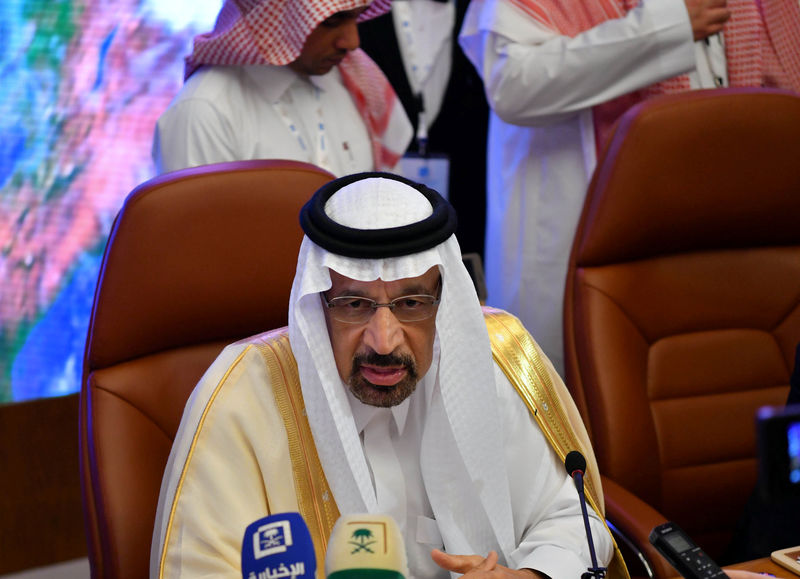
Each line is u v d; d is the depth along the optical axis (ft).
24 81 41.45
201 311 24.21
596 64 34.76
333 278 18.63
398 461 20.98
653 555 23.36
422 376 19.34
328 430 19.72
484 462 20.15
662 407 28.94
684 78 36.14
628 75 34.96
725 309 29.81
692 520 29.19
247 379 20.47
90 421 23.66
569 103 35.53
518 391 21.63
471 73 45.11
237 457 19.93
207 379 20.77
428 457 20.42
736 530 26.81
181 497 19.57
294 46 31.99
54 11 41.57
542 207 38.37
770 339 30.07
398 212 18.81
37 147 41.93
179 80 44.29
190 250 23.88
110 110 43.01
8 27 41.01
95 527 23.44
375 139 36.70
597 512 21.74
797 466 9.39
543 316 38.83
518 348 22.13
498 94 36.63
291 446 20.11
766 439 9.39
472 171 45.65
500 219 40.01
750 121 28.37
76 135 42.52
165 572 19.10
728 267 29.99
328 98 35.27
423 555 21.27
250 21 31.94
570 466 19.12
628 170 28.09
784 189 29.01
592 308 28.58
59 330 42.78
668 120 27.96
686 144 28.09
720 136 28.27
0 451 39.63
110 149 43.14
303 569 13.00
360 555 12.39
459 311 19.34
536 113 36.09
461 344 19.51
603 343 28.32
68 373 42.93
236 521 19.39
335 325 18.90
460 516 20.72
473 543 20.89
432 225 18.37
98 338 23.76
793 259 30.19
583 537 20.38
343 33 32.91
